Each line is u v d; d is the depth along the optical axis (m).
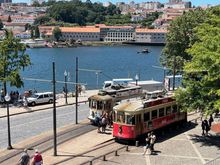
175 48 95.94
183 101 52.47
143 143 51.81
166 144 51.09
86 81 153.62
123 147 49.91
